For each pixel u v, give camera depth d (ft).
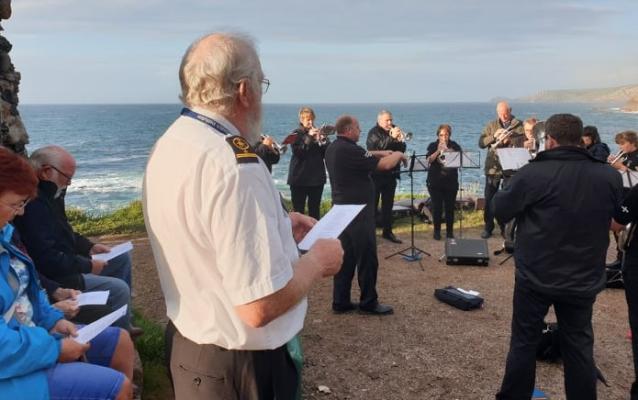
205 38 5.61
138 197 60.70
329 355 14.57
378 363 14.16
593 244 10.23
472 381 13.26
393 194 27.12
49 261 10.94
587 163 10.25
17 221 10.89
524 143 25.36
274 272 5.12
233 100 5.49
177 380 5.96
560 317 10.76
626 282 11.55
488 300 19.02
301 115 26.89
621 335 16.02
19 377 6.77
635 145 23.17
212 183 5.07
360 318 17.17
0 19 14.10
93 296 10.53
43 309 8.32
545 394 12.63
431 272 22.31
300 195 26.89
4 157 7.27
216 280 5.49
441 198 27.37
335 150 16.26
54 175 11.38
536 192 10.30
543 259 10.40
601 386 13.08
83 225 31.09
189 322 5.69
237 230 5.05
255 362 5.78
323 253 6.02
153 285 20.10
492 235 28.73
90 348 8.90
